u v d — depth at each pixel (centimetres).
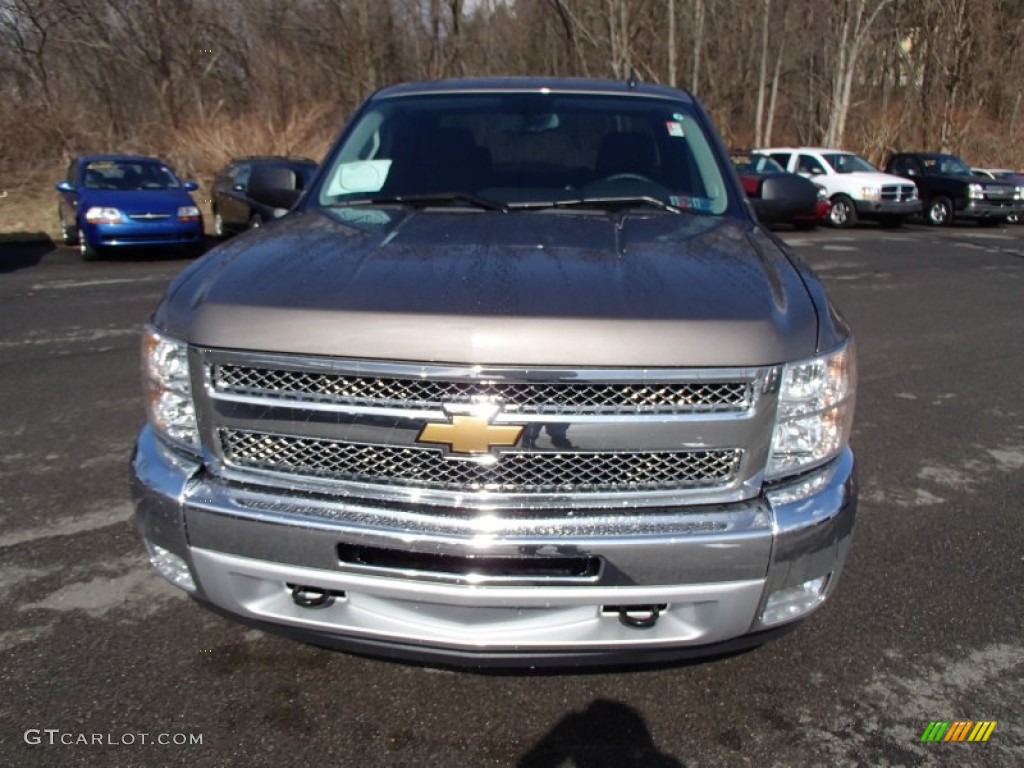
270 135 2092
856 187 1761
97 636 274
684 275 218
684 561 196
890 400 549
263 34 2911
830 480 212
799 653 270
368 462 201
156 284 970
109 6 2544
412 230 262
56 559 324
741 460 199
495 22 3391
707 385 194
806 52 3158
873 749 229
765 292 214
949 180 1875
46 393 536
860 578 318
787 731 236
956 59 2805
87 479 401
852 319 810
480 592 198
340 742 229
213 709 241
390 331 192
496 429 192
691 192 320
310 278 214
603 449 194
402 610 209
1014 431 489
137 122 2372
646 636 207
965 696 251
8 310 805
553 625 206
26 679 252
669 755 226
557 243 244
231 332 200
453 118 351
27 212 1588
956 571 324
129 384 557
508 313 192
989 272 1142
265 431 203
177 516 210
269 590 215
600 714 240
